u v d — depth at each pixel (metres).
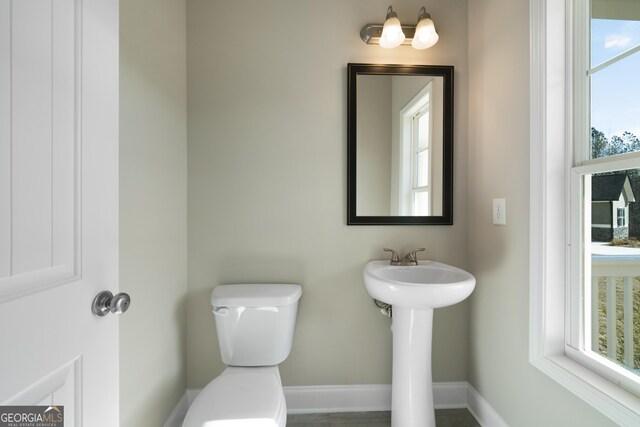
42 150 0.53
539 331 1.13
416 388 1.34
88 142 0.64
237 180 1.62
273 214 1.63
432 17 1.66
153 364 1.26
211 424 0.98
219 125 1.61
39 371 0.52
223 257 1.61
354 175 1.63
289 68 1.63
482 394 1.52
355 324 1.65
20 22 0.49
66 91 0.58
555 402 1.05
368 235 1.65
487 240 1.48
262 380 1.26
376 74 1.64
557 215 1.12
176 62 1.47
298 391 1.62
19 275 0.49
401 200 1.64
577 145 1.08
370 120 1.63
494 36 1.42
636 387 0.86
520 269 1.24
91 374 0.64
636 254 0.88
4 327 0.46
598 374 0.97
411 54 1.66
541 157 1.12
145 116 1.19
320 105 1.64
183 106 1.55
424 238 1.66
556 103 1.11
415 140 1.64
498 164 1.39
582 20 1.06
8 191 0.48
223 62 1.61
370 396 1.64
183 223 1.55
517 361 1.25
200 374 1.61
